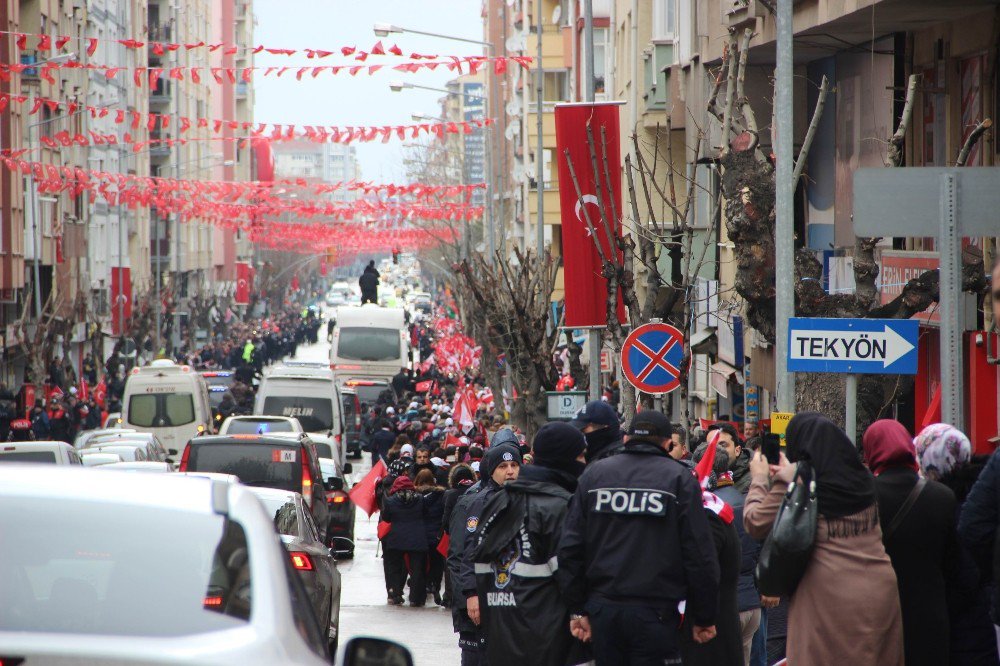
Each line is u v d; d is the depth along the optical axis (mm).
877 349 37281
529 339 98875
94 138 138625
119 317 196250
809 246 73938
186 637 12102
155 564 12961
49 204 181750
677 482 24625
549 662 26422
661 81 106438
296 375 134875
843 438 22438
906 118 45250
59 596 12492
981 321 50719
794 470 23000
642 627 24344
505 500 26812
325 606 41688
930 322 55094
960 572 23281
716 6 78375
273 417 96688
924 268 54406
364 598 64438
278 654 12227
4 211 155625
